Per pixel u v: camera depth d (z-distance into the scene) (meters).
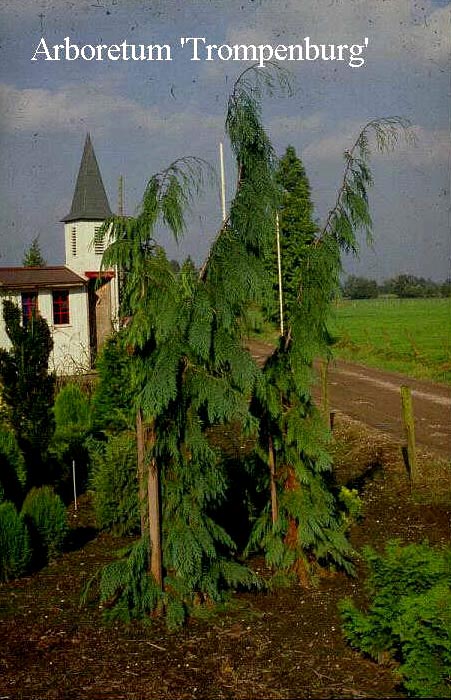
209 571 5.95
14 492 8.72
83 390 16.78
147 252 5.55
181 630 5.46
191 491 5.80
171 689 4.52
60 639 5.33
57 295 24.72
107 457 8.55
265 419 6.39
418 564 4.66
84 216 25.73
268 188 5.71
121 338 5.75
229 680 4.63
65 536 7.46
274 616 5.70
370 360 30.38
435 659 4.23
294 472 6.37
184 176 5.47
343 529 6.79
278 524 6.34
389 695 4.37
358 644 4.79
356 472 11.26
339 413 17.52
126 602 5.71
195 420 5.68
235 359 5.49
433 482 10.24
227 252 5.62
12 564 6.73
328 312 6.22
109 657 5.02
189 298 5.54
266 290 5.79
